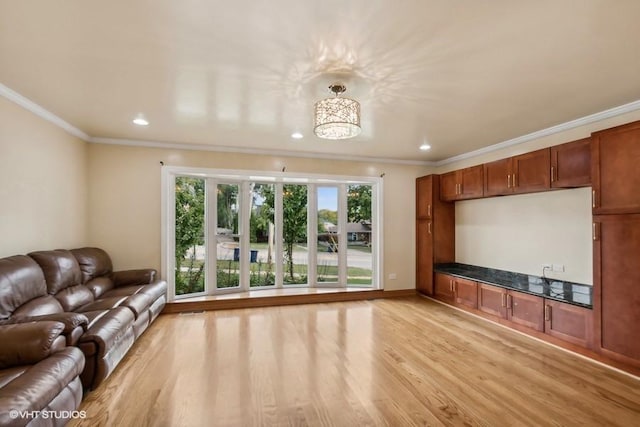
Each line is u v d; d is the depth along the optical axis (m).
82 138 3.99
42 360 1.81
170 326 3.83
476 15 1.70
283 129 3.81
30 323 1.94
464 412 2.13
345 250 5.73
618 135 2.65
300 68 2.30
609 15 1.69
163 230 4.41
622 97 2.82
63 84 2.58
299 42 1.97
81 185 3.98
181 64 2.25
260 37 1.92
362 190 5.80
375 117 3.35
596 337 2.82
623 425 2.00
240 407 2.17
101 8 1.65
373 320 4.12
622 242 2.63
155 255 4.38
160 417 2.05
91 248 3.82
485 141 4.32
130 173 4.31
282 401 2.25
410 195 5.67
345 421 2.03
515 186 3.87
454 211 5.36
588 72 2.35
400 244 5.59
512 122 3.52
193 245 4.89
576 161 3.17
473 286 4.32
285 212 5.61
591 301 3.06
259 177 5.02
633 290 2.55
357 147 4.70
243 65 2.26
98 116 3.34
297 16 1.71
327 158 5.21
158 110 3.17
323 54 2.11
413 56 2.13
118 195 4.26
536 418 2.07
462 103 2.96
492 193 4.21
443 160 5.62
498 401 2.27
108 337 2.33
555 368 2.77
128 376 2.58
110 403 2.20
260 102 2.95
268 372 2.67
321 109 2.54
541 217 3.90
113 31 1.86
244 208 5.29
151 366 2.76
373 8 1.64
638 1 1.58
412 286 5.64
